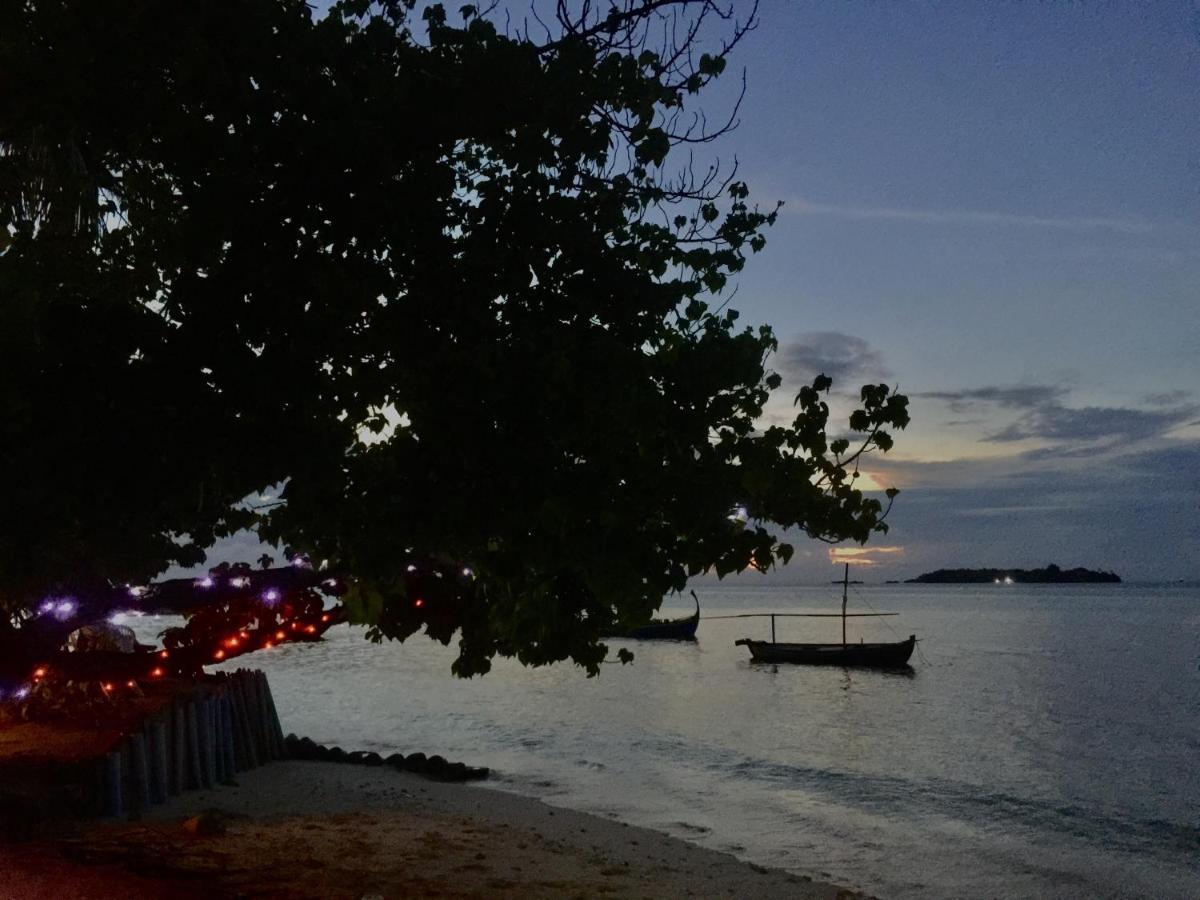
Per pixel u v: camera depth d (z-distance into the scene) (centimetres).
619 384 605
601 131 693
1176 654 6812
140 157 812
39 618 660
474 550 653
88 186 817
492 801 1706
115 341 582
